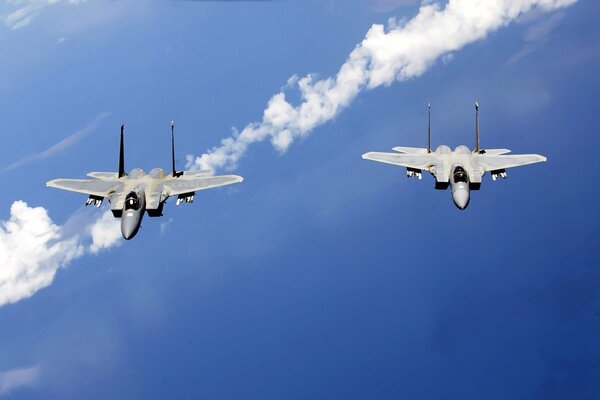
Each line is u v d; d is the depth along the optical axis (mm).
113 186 75000
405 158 75812
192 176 76812
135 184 74438
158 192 73375
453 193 70562
